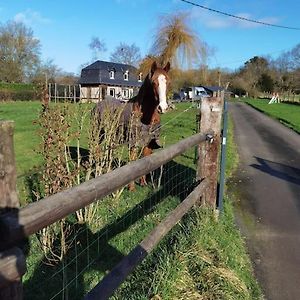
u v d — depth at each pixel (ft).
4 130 4.25
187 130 49.70
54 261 12.00
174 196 18.99
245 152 38.17
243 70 303.68
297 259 13.89
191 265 11.55
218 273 11.23
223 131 17.13
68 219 15.30
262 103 185.98
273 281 12.26
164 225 10.41
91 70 193.67
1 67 180.24
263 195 22.21
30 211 4.55
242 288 11.09
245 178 26.35
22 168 25.62
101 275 11.63
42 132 13.02
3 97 133.39
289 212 19.25
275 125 71.26
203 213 15.53
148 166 8.60
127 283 10.55
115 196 17.49
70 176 12.59
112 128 16.93
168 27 53.06
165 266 10.78
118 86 193.57
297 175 28.09
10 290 4.38
